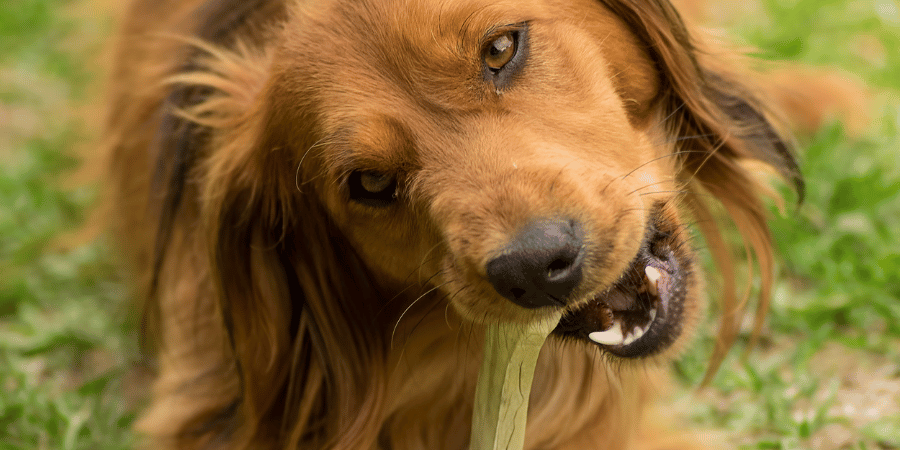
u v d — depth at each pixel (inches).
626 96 114.7
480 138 99.9
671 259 111.7
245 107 121.3
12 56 260.2
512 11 101.6
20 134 230.4
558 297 96.3
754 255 158.9
